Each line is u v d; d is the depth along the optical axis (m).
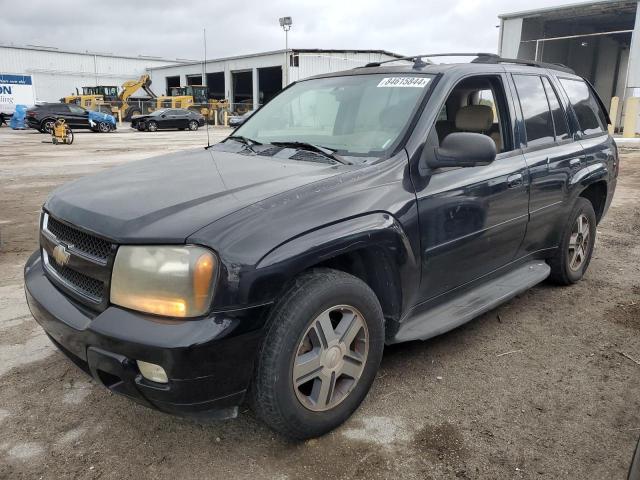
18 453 2.57
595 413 2.92
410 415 2.88
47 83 67.44
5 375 3.26
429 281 3.16
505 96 3.83
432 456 2.57
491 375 3.30
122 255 2.28
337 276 2.58
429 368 3.37
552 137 4.29
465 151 2.92
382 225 2.71
